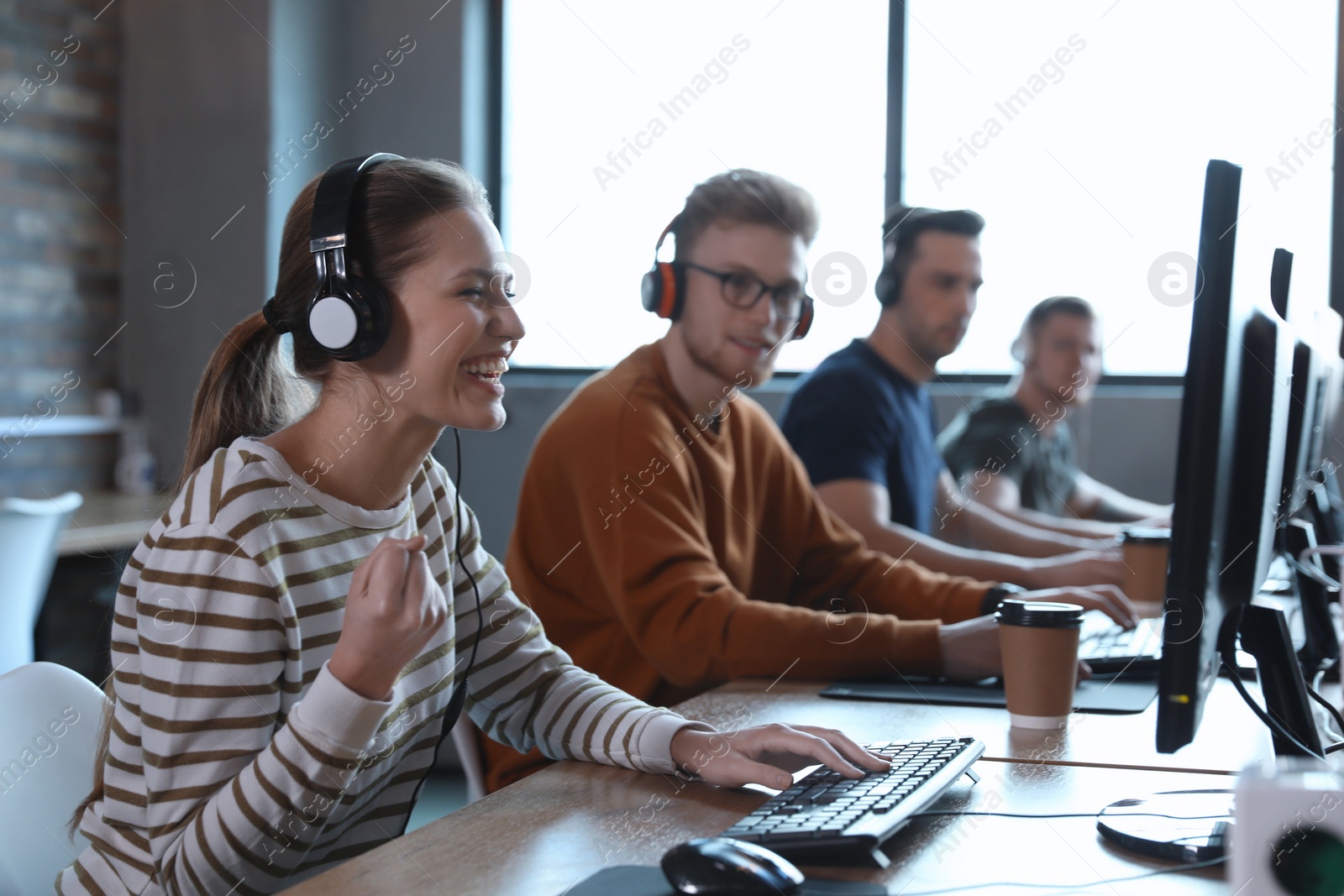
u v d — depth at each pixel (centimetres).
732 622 136
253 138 357
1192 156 309
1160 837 73
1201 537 73
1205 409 72
